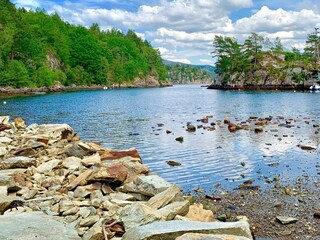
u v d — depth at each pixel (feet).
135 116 153.07
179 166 64.34
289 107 187.42
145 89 537.24
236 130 108.47
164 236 24.41
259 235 34.60
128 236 25.49
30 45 415.85
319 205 42.60
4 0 472.03
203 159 69.72
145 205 30.37
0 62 365.40
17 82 378.73
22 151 50.52
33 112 169.68
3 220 27.07
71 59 533.14
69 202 32.37
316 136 94.89
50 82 428.15
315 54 469.98
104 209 32.07
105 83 563.48
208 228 25.36
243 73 460.14
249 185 51.62
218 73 526.57
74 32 586.04
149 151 78.18
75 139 65.98
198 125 120.67
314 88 366.84
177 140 91.45
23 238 23.98
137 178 38.11
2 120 75.05
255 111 168.55
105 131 109.09
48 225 26.78
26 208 30.99
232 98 273.13
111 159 51.44
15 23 445.37
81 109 188.03
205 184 52.90
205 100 257.34
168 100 264.72
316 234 34.53
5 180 35.12
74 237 25.58
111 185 39.68
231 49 495.41
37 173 42.01
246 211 41.32
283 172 59.06
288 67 419.95
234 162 66.85
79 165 45.19
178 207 31.12
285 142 86.84
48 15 596.70
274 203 43.80
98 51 557.74
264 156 71.72
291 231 35.37
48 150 53.31
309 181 53.21
